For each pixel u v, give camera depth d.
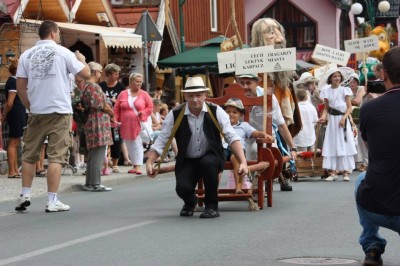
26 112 20.58
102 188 18.28
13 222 12.94
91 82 18.19
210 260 9.44
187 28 41.56
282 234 11.24
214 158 12.87
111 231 11.69
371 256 8.77
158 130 26.62
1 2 23.62
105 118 18.19
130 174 21.52
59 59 14.19
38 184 18.91
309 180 20.73
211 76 30.55
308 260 9.42
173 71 36.56
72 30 26.25
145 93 21.75
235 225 12.08
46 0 27.08
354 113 23.06
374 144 8.18
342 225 12.03
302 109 21.31
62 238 11.18
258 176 13.86
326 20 54.69
